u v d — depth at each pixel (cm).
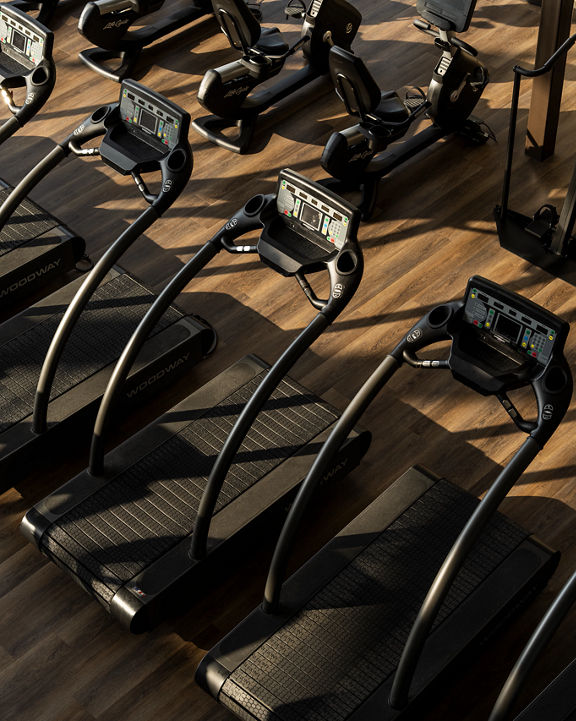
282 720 316
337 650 333
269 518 380
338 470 400
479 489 408
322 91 611
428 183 546
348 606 345
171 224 536
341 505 407
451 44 513
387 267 502
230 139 581
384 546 361
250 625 343
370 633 337
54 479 422
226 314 486
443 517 368
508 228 510
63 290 467
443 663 325
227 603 379
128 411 439
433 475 384
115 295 461
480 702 343
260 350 469
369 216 527
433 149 565
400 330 471
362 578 352
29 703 354
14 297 484
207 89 544
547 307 477
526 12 651
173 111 385
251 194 549
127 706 351
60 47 662
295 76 597
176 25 648
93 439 384
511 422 431
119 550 367
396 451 425
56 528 378
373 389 333
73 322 386
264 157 571
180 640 369
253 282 501
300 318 482
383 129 510
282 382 421
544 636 289
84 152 412
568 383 311
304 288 356
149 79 631
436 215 527
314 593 349
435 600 297
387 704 317
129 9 605
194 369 462
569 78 600
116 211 545
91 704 352
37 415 402
